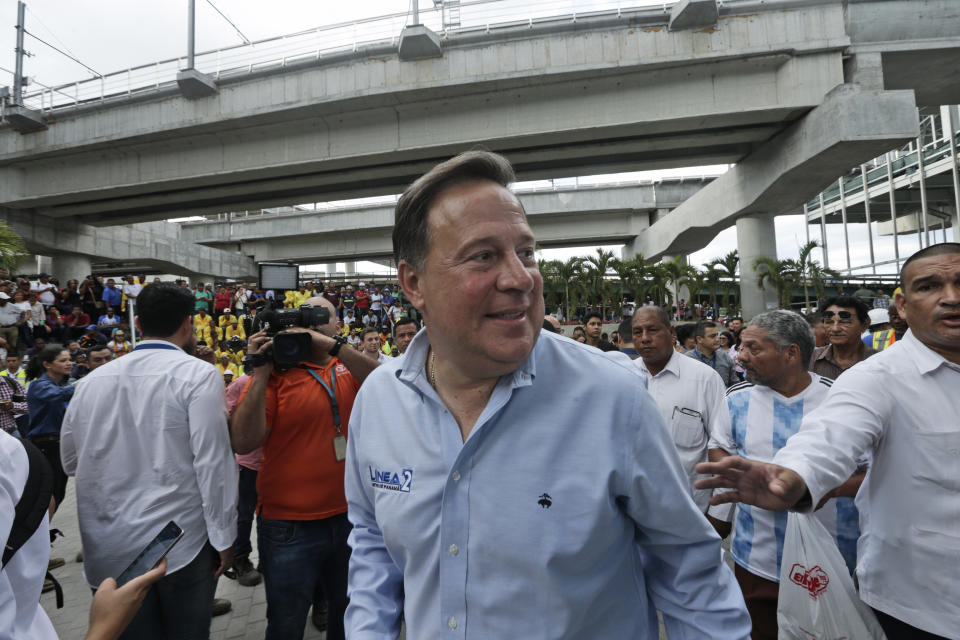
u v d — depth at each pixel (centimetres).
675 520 92
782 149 1652
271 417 227
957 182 2820
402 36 1593
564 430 90
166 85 1842
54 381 448
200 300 1758
